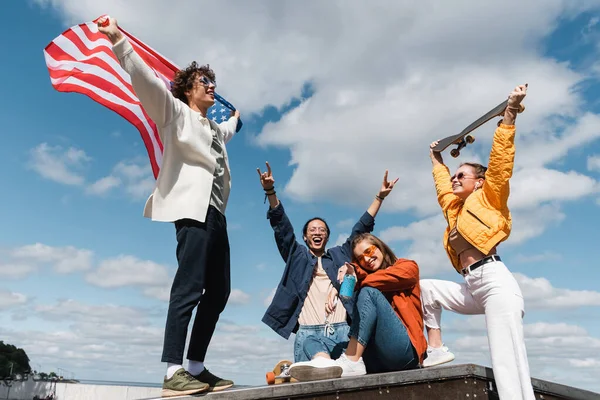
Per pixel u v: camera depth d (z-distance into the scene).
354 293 4.03
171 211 3.09
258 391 2.87
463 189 3.87
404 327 3.74
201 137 3.32
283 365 4.37
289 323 4.68
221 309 3.38
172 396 2.75
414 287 3.99
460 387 3.46
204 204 3.12
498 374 3.23
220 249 3.37
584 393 3.69
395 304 3.89
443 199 4.05
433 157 4.39
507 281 3.39
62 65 4.61
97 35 4.85
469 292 3.75
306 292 4.75
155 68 4.85
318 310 4.68
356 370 3.60
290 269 4.90
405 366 3.77
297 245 5.03
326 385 3.12
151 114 3.10
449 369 3.46
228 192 3.59
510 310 3.29
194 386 2.78
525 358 3.17
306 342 4.41
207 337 3.29
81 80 4.64
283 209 5.05
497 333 3.31
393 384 3.34
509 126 3.40
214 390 3.10
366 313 3.68
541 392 3.50
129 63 2.84
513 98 3.36
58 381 64.56
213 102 3.67
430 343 4.05
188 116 3.29
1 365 65.38
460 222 3.62
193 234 3.07
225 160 3.58
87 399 60.47
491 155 3.45
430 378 3.42
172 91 3.73
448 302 3.91
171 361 2.81
